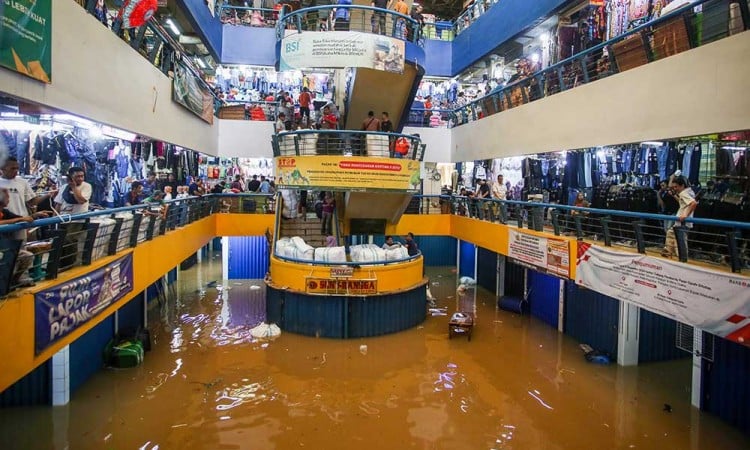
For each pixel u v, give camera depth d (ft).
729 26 24.72
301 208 53.42
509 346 37.81
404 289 41.45
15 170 18.61
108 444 23.26
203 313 45.68
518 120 45.65
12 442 23.09
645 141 29.94
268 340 38.75
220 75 67.10
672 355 34.73
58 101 20.12
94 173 34.22
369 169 39.73
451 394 29.60
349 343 38.45
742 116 23.18
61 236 17.81
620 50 32.12
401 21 43.06
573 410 27.55
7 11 15.99
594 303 36.88
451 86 71.56
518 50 59.93
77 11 21.91
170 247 33.53
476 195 51.34
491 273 55.42
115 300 23.24
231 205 53.78
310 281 39.42
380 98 46.52
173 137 38.99
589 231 35.60
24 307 15.12
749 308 19.72
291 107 53.16
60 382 26.78
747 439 24.41
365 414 27.07
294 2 68.39
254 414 26.78
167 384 30.12
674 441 24.29
